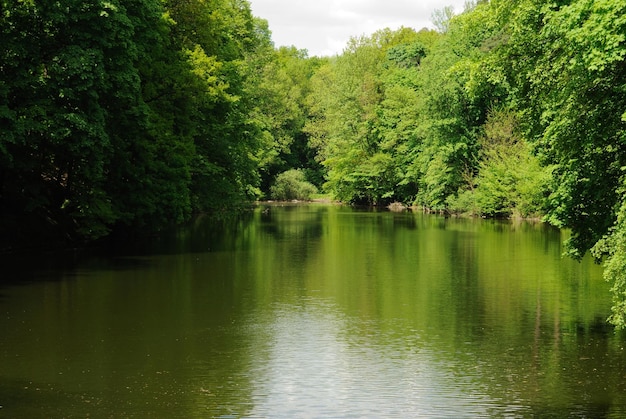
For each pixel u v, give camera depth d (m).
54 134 26.53
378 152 89.56
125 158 34.69
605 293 24.81
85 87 27.14
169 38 40.16
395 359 16.75
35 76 26.77
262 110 98.75
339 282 26.91
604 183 17.33
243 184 52.88
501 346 17.94
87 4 27.48
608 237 16.94
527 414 13.16
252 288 25.30
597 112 15.59
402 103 85.75
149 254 33.75
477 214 66.38
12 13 26.14
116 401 13.60
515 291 25.20
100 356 16.50
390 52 102.69
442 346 17.92
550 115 18.45
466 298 23.89
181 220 38.25
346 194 92.00
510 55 20.42
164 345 17.56
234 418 12.88
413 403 13.76
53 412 12.95
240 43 59.41
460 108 67.56
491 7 21.17
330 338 18.58
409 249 38.06
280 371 15.73
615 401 13.89
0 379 14.74
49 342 17.53
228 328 19.39
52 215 34.56
